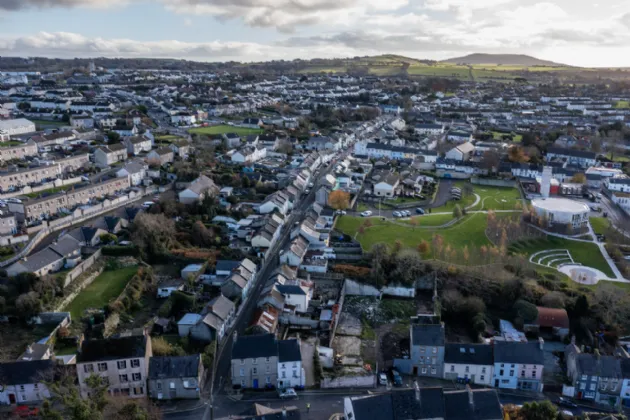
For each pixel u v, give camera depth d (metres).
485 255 184.62
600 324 150.00
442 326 130.00
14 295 139.38
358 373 124.12
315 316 148.38
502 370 124.25
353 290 167.88
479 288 163.62
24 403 107.69
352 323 150.12
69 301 144.00
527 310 147.50
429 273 169.75
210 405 110.12
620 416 108.00
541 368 122.75
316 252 181.88
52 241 176.50
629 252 195.88
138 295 149.75
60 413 98.69
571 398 122.44
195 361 113.69
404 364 128.75
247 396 115.06
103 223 185.25
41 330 131.38
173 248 177.88
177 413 107.75
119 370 110.50
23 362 110.00
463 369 125.75
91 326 134.25
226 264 163.62
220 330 133.88
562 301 154.38
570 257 192.88
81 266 155.75
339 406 112.31
